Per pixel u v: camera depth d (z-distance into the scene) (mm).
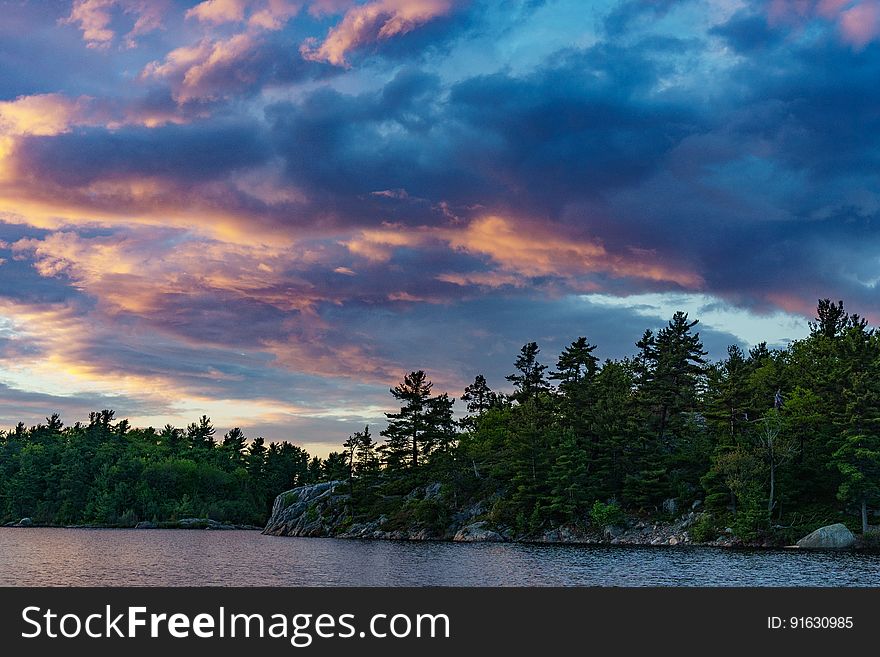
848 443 89312
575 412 122750
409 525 127875
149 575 68000
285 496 167625
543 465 116125
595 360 140875
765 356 140625
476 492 127875
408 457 143375
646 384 120250
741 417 104812
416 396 142375
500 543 107688
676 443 116312
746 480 93188
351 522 141250
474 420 156875
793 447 97562
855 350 102312
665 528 100250
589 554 82188
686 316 131000
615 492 111375
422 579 61344
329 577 64312
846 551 81438
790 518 94188
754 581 55375
